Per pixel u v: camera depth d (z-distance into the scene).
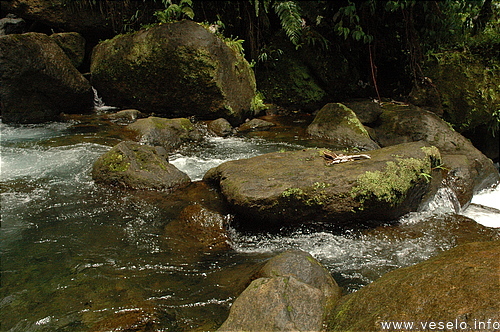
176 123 6.51
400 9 8.60
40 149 5.70
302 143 6.66
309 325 2.17
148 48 7.15
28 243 3.62
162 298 2.87
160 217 4.08
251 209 3.74
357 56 9.21
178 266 3.30
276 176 4.01
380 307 2.00
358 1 8.60
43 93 7.13
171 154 5.99
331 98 8.84
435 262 2.26
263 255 3.49
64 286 3.02
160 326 2.57
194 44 6.94
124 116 7.29
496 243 2.34
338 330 2.06
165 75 7.21
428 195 4.37
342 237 3.77
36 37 7.07
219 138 6.92
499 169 8.27
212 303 2.80
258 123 7.61
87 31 8.16
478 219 4.74
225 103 7.28
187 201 4.37
